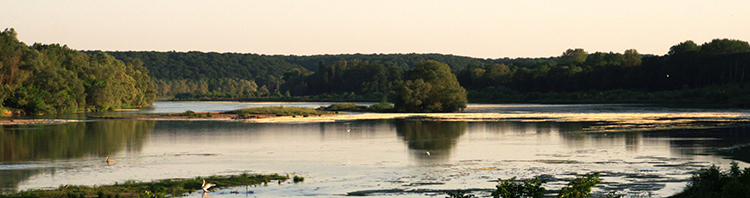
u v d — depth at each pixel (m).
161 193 48.25
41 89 195.00
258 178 57.97
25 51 196.25
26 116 176.00
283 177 58.91
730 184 36.81
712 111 184.25
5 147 89.12
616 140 94.44
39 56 198.75
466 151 82.06
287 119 161.12
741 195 35.69
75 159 74.75
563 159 72.25
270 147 88.75
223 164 70.00
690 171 61.34
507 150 82.75
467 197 40.47
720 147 82.62
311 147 88.62
